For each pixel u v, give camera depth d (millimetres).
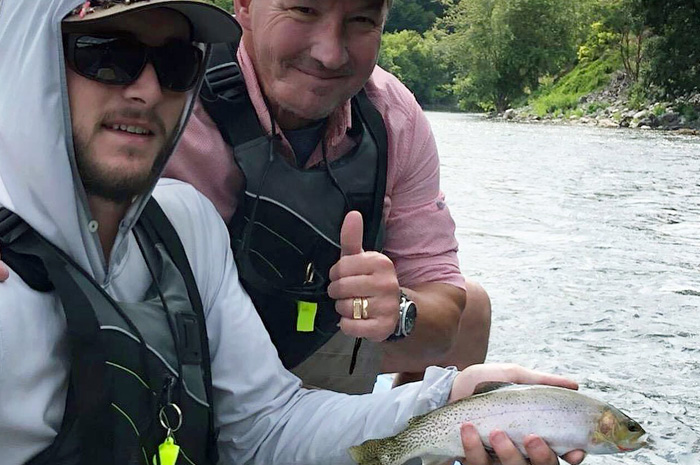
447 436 2076
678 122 32875
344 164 2781
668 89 35000
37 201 1831
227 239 2326
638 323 5371
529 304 5734
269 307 2697
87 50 1806
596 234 8367
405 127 2988
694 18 34312
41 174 1806
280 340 2764
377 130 2855
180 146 2639
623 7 38562
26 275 1799
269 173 2650
